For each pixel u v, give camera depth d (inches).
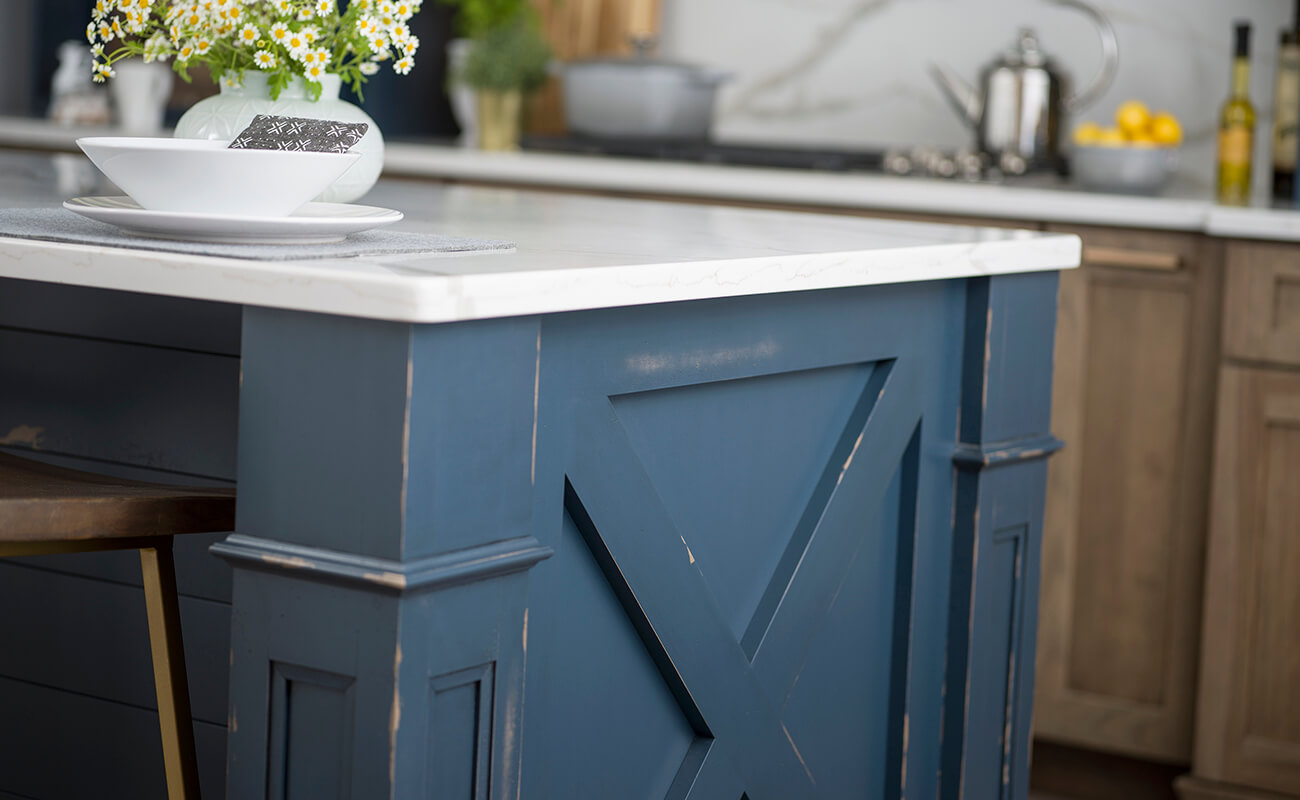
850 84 136.6
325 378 36.4
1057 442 63.9
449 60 137.2
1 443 59.9
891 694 60.2
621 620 47.3
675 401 47.8
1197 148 122.3
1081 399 98.7
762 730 52.6
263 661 38.2
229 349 54.1
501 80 129.3
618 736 47.8
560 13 144.8
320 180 41.9
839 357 53.6
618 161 118.3
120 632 59.0
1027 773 66.2
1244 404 92.1
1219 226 91.7
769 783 53.4
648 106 127.5
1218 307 93.9
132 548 43.2
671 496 48.2
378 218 43.6
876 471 56.4
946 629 61.6
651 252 45.8
